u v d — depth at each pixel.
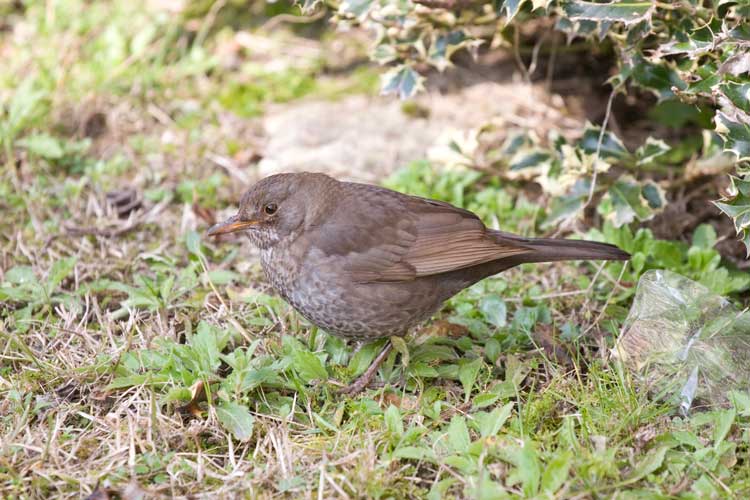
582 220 12.66
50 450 8.27
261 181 9.79
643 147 11.99
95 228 12.35
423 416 8.86
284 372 9.48
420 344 9.97
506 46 13.92
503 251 9.33
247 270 11.69
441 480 8.01
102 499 7.71
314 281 9.44
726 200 9.31
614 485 7.62
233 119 15.01
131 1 17.19
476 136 13.30
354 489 7.75
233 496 7.76
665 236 12.63
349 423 8.70
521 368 9.50
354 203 9.58
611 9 9.88
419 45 12.35
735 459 8.08
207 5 17.30
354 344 10.45
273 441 8.39
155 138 14.57
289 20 17.23
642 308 9.73
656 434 8.33
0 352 9.90
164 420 8.66
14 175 13.20
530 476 7.61
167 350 9.61
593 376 9.00
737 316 9.46
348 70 16.33
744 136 9.13
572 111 15.17
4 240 12.27
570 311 10.97
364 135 14.73
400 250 9.37
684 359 9.15
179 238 12.30
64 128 14.62
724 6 9.86
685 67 10.47
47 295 10.63
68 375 9.38
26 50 15.92
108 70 15.48
